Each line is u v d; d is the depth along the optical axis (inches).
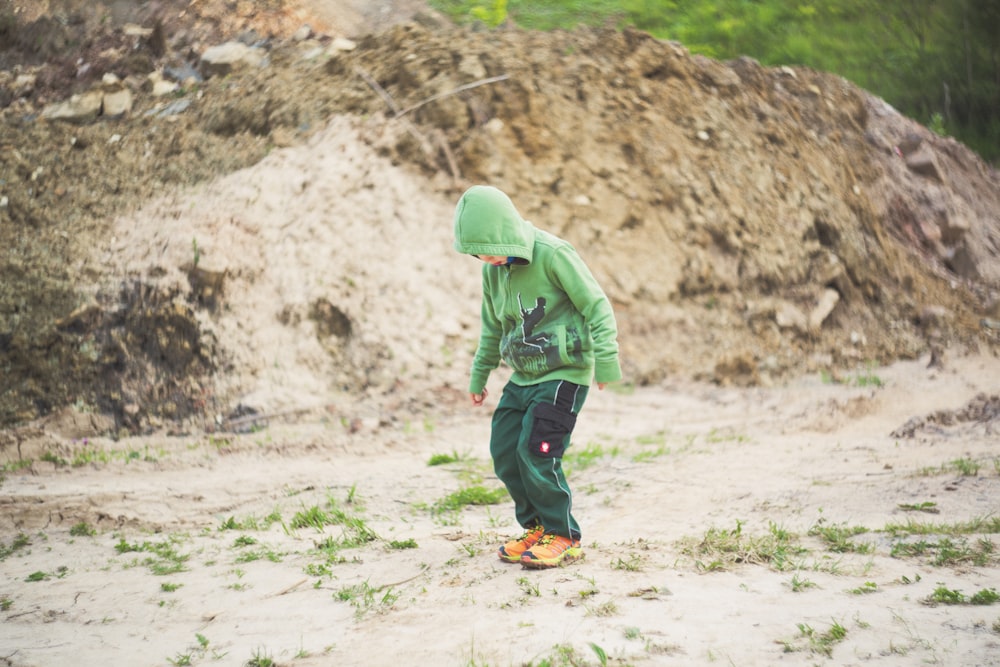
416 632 137.3
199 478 288.5
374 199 463.8
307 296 422.3
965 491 213.9
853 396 407.8
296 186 462.3
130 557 193.3
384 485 264.5
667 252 492.1
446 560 177.3
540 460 165.2
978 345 522.9
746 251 509.7
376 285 437.4
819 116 648.4
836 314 522.9
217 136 502.9
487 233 161.2
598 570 163.6
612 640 127.3
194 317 394.9
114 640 141.0
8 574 182.1
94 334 386.6
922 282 581.3
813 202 551.5
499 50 537.0
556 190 491.5
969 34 875.4
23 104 562.9
